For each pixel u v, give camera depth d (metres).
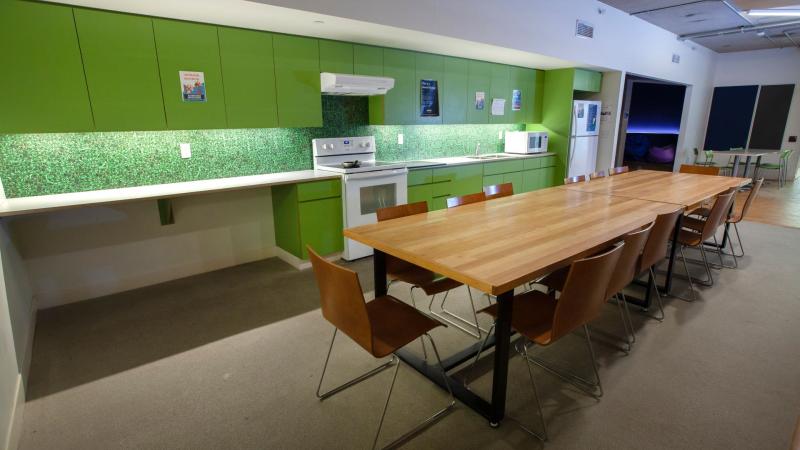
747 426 1.79
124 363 2.31
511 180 5.47
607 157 6.44
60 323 2.76
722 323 2.72
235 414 1.90
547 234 2.06
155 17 2.78
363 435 1.77
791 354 2.35
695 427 1.79
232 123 3.23
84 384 2.13
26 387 2.10
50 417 1.89
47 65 2.44
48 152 2.79
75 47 2.52
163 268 3.47
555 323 1.65
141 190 2.99
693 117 8.91
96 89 2.63
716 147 9.58
